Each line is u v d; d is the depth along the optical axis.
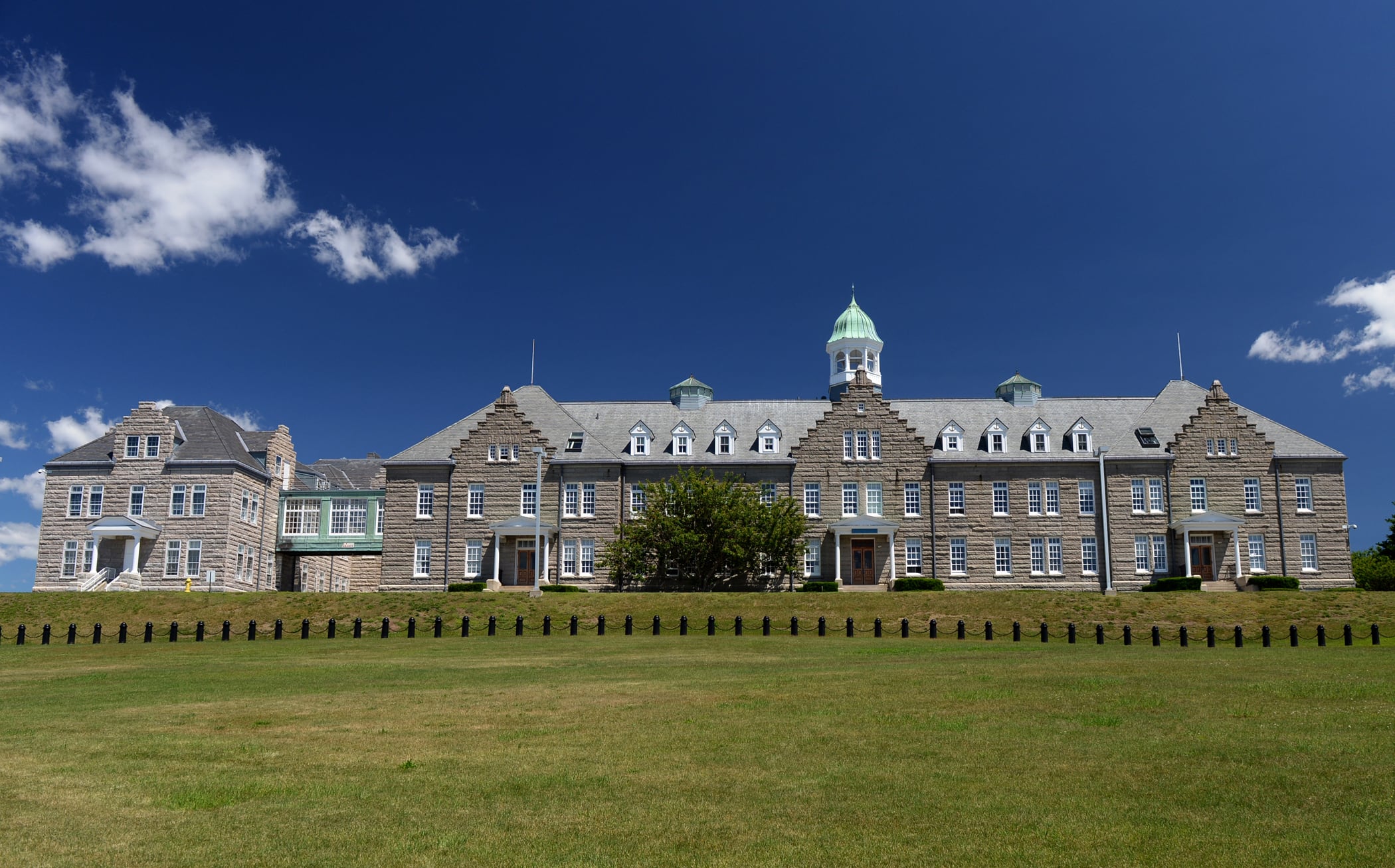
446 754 19.38
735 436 76.75
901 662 33.47
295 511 83.88
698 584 71.00
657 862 13.47
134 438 78.12
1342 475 73.12
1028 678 28.03
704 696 25.81
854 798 16.16
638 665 33.75
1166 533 72.88
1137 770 17.55
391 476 75.62
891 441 75.12
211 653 40.28
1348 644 41.25
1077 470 74.12
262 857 13.78
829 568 73.31
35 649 43.22
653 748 19.64
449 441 77.12
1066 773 17.44
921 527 74.00
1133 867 13.10
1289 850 13.59
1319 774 17.03
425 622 51.41
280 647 42.84
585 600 56.16
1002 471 74.50
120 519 75.19
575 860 13.56
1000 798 16.05
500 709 24.38
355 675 31.78
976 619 51.06
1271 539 72.44
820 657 36.03
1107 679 27.59
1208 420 74.19
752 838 14.33
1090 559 73.00
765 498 73.06
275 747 20.16
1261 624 49.47
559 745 20.06
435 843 14.27
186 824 15.21
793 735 20.70
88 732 21.91
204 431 80.38
